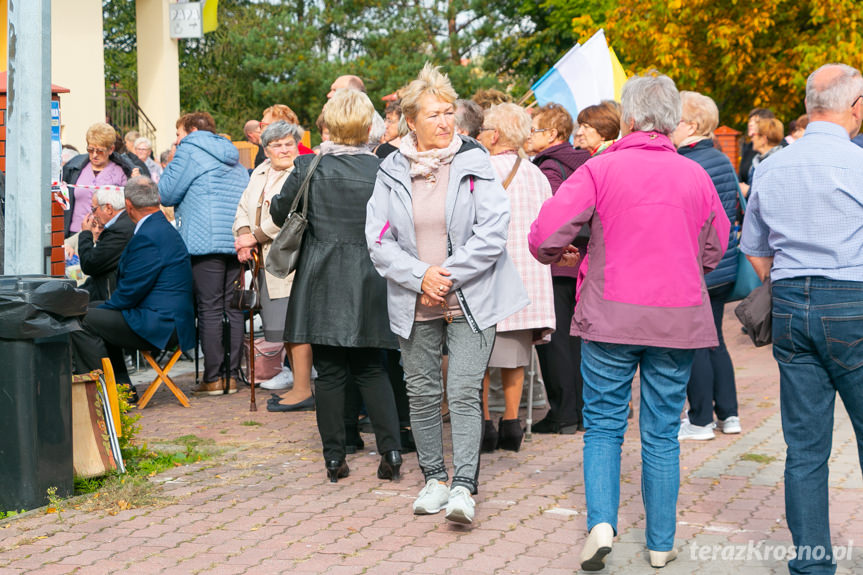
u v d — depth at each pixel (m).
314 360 5.27
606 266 3.97
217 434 6.54
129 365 9.31
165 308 7.38
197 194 7.83
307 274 5.07
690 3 18.94
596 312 3.97
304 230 5.10
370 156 5.21
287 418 7.05
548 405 7.42
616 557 4.19
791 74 19.17
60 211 7.00
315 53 32.09
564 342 6.43
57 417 4.91
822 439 3.72
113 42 34.91
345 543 4.35
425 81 4.50
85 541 4.38
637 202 3.91
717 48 19.86
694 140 6.07
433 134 4.47
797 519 3.71
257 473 5.52
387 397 5.33
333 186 5.07
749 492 5.17
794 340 3.70
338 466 5.30
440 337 4.67
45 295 4.73
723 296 6.26
